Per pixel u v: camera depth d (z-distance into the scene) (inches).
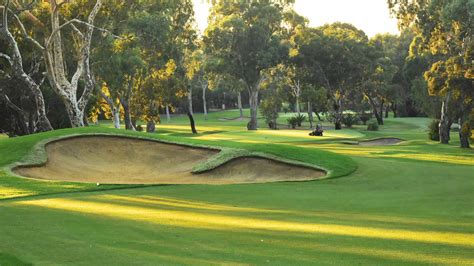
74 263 355.9
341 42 3786.9
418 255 382.9
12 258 363.6
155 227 488.1
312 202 713.0
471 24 2052.2
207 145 1282.0
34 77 2181.3
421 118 4606.3
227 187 898.1
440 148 2075.5
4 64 2004.2
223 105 6668.3
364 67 3873.0
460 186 912.3
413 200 737.6
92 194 791.1
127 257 372.8
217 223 516.1
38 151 1129.4
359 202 715.4
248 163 1144.8
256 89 3718.0
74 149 1220.5
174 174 1130.7
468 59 1798.7
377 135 3095.5
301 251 395.5
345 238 444.1
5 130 2298.2
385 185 940.0
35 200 700.0
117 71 2365.9
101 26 2052.2
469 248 407.2
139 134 1344.7
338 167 1124.5
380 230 484.4
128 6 2095.2
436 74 1957.4
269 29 3622.0
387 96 4197.8
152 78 2906.0
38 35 1980.8
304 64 3833.7
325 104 4030.5
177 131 3516.2
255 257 375.9
